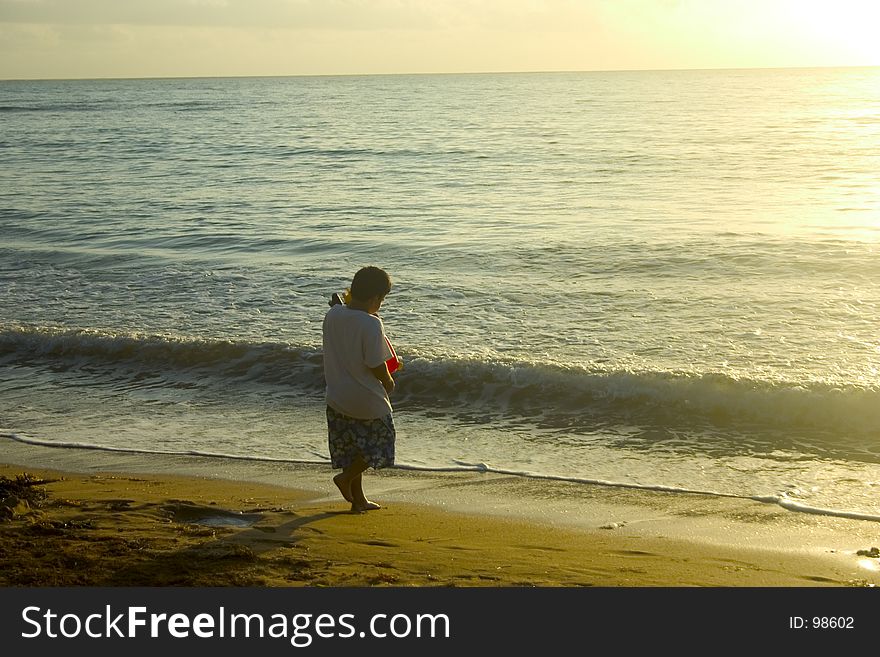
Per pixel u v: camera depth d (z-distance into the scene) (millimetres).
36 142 51156
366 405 5180
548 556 4848
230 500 6094
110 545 4637
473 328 11609
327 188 28734
